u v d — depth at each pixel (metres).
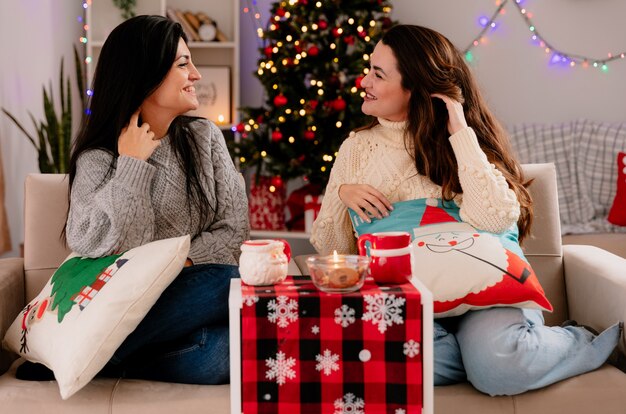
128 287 1.62
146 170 1.85
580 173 3.87
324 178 3.76
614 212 3.66
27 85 4.02
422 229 1.85
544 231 2.15
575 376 1.70
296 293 1.40
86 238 1.82
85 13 4.72
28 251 2.08
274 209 4.19
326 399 1.40
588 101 4.33
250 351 1.39
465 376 1.73
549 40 4.34
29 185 2.11
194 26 4.46
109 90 1.90
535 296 1.69
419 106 2.00
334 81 3.76
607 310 1.88
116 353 1.72
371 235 1.48
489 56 4.39
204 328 1.75
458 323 1.80
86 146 1.93
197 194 1.99
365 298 1.38
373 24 3.79
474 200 1.86
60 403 1.61
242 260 1.47
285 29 3.84
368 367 1.40
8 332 1.82
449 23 4.41
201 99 4.49
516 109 4.39
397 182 2.01
